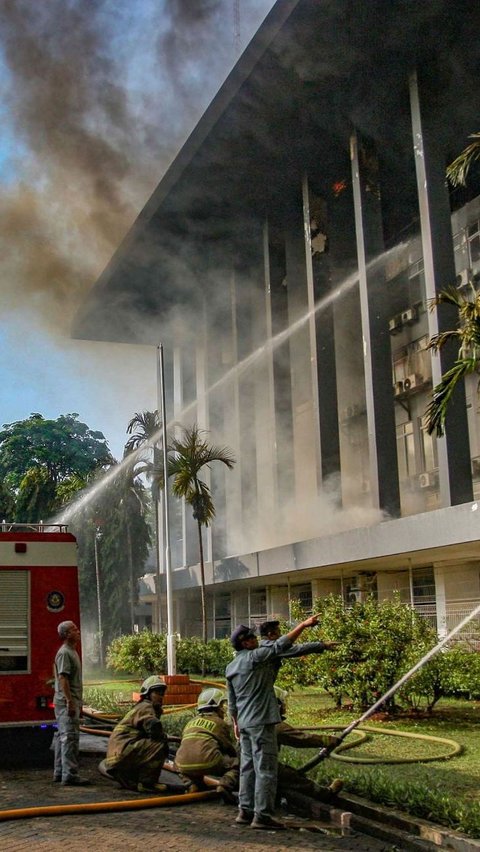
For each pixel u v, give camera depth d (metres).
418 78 26.62
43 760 11.41
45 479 59.72
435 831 6.69
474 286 26.42
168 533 21.92
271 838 6.98
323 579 31.92
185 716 14.64
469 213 27.88
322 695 19.12
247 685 7.50
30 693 10.85
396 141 29.80
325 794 8.17
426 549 22.25
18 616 11.06
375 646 14.45
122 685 27.31
